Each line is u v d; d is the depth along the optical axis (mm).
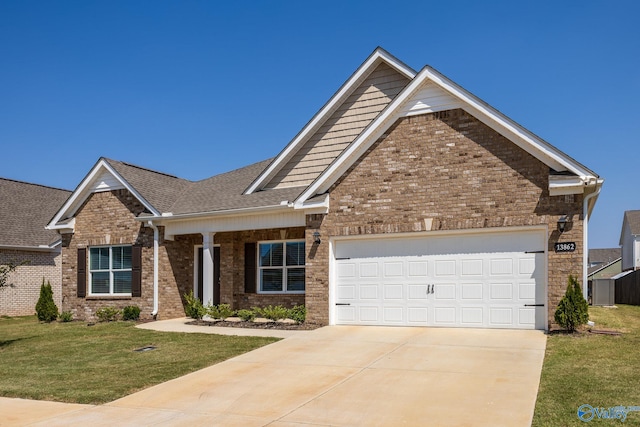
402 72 18438
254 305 20172
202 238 21641
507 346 12547
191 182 25062
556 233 14102
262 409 8992
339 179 16766
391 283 16078
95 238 22188
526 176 14477
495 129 14875
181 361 12539
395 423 8047
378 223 16109
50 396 10109
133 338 15789
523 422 7812
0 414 9086
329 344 13688
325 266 16750
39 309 22734
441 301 15430
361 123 19141
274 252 20125
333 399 9336
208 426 8273
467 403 8766
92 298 21984
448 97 15484
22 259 28469
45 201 33188
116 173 21547
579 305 13617
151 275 20812
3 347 15562
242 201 19641
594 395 8820
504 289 14750
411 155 15844
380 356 12195
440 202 15383
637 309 24531
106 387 10578
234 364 12070
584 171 13734
